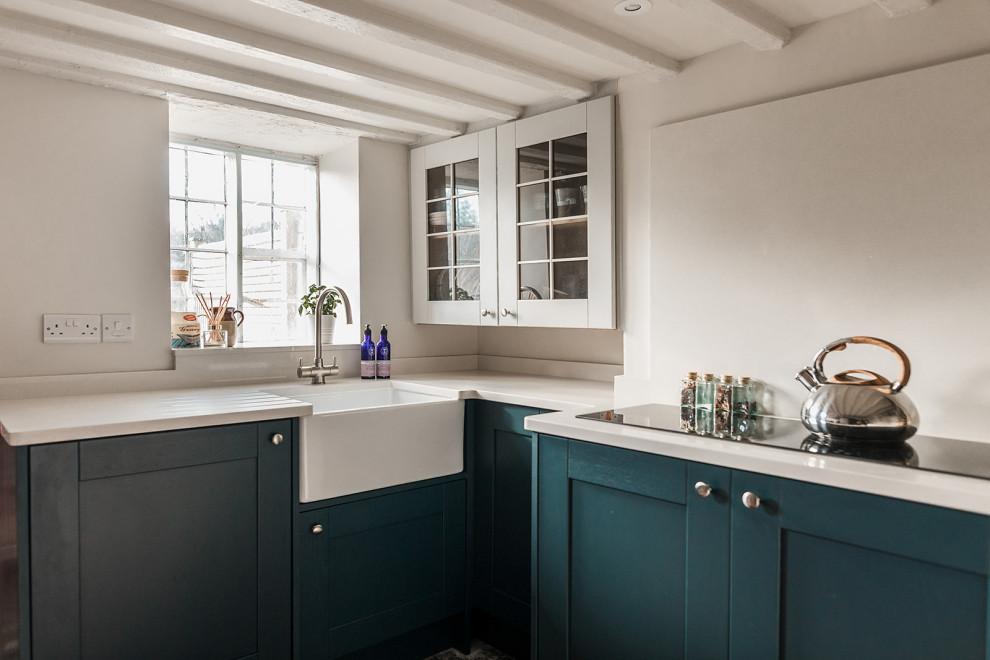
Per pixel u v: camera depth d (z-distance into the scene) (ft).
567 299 8.55
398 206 10.76
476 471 8.52
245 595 6.64
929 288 5.59
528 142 8.96
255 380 9.34
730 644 5.05
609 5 6.14
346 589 7.36
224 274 10.14
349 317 9.16
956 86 5.42
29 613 5.48
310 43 7.09
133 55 7.04
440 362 11.34
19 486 5.43
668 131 7.36
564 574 6.22
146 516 6.05
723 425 6.06
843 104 6.05
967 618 4.00
